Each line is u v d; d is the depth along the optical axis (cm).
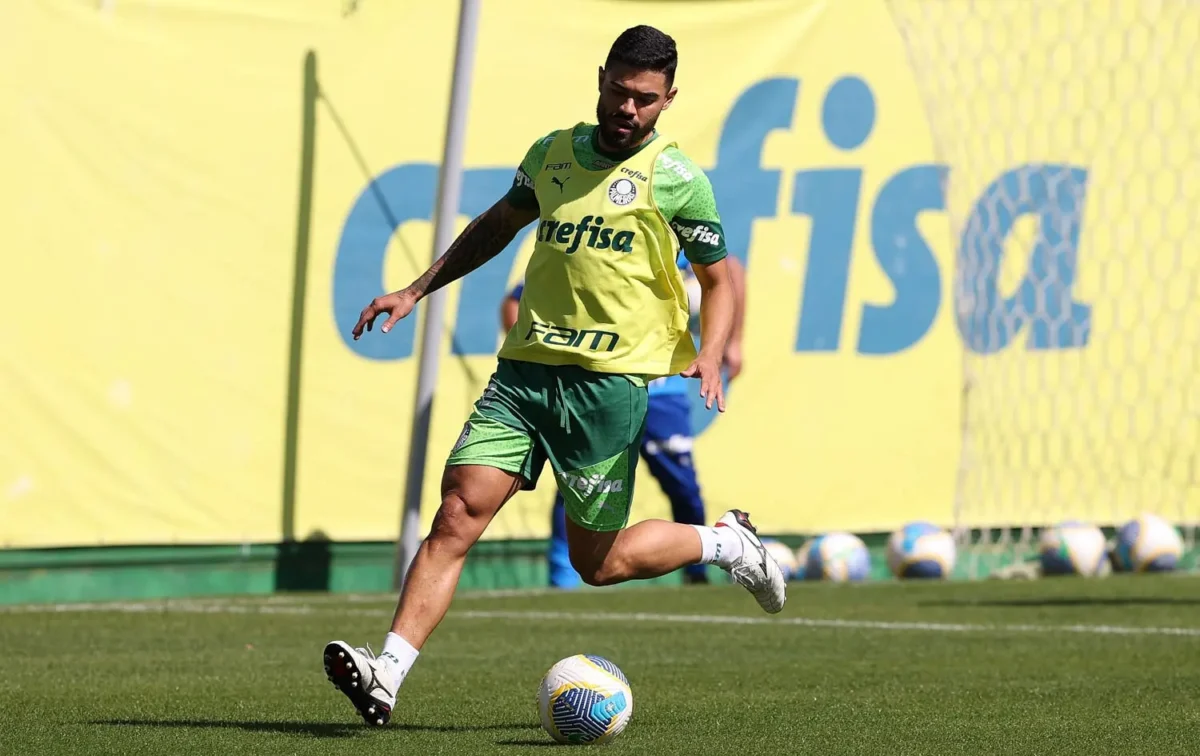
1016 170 4188
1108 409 4278
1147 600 3247
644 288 1483
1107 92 4278
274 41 3541
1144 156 4309
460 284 3706
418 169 3666
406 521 3469
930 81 4091
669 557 1625
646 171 1478
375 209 3625
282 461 3541
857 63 4025
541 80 3762
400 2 3659
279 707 1664
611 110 1460
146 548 3400
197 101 3456
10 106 3266
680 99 3844
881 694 1811
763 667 2111
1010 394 4181
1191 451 4356
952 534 4100
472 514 1462
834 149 3994
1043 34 4228
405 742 1403
